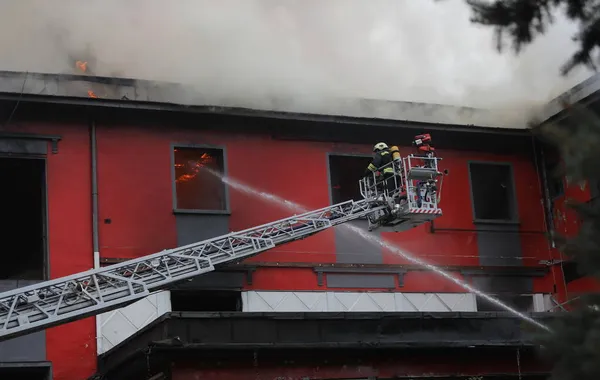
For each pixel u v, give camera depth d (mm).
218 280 17391
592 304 5871
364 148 19656
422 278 19078
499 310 19703
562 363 5859
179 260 13258
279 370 15047
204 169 18656
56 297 12055
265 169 18578
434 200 14914
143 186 17500
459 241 19719
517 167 20984
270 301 17656
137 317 16625
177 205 18484
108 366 15750
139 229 17188
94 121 17547
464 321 16469
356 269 18516
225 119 18453
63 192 16938
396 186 14984
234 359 14750
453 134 20281
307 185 18828
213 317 14477
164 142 17969
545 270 20281
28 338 15859
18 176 19984
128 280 12531
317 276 18203
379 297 18547
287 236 14375
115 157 17500
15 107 16797
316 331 15289
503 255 20000
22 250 22547
